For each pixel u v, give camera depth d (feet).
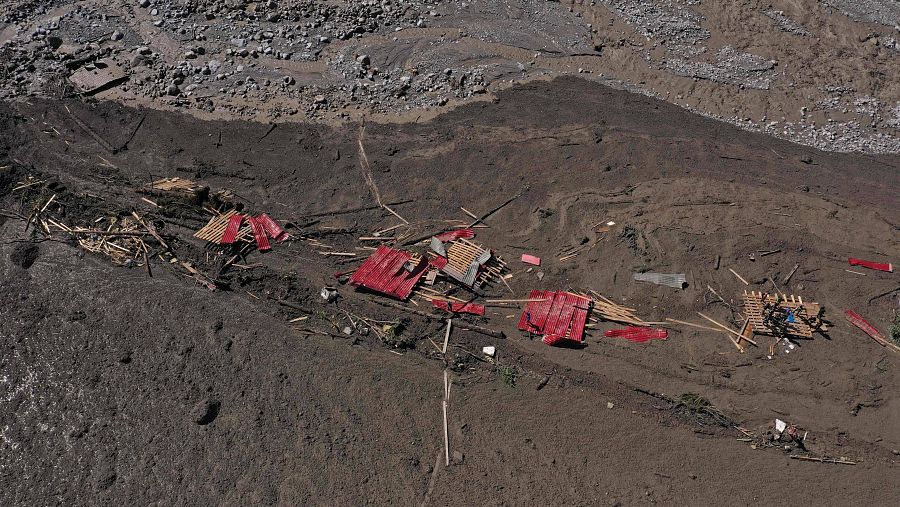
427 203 54.90
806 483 41.04
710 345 46.83
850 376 45.50
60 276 48.42
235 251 50.57
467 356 45.42
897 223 54.65
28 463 40.32
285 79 65.10
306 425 41.57
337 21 70.74
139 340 45.14
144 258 49.34
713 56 71.72
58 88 63.05
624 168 58.08
